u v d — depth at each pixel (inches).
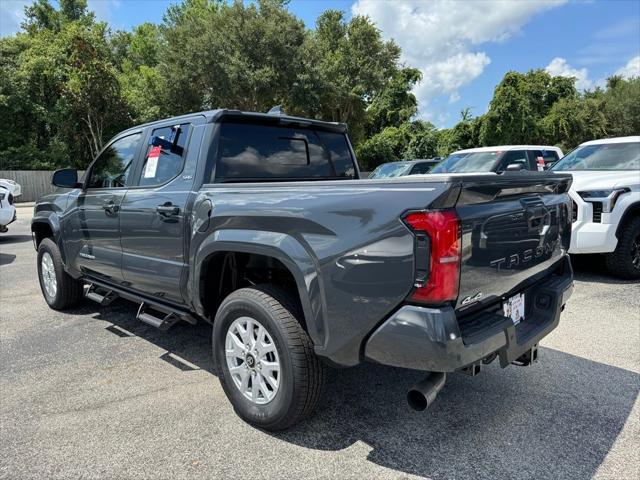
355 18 1246.9
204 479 94.6
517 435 108.7
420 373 141.5
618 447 103.9
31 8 1635.1
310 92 1043.3
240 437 109.3
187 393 131.4
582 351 157.3
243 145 138.6
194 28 1033.5
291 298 107.7
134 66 1631.4
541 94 1523.1
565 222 127.1
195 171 130.6
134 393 131.6
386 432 110.6
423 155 1326.3
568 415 117.4
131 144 161.9
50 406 124.6
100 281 179.0
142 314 147.5
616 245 239.8
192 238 125.6
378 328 89.2
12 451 104.7
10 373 145.7
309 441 107.3
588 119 1432.1
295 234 101.0
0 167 1200.8
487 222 91.7
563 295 118.6
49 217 202.5
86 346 168.2
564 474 95.0
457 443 105.8
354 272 91.2
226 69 975.6
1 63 1250.6
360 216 90.8
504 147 360.5
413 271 83.7
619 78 2026.3
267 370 108.4
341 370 144.2
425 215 82.4
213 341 120.8
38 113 1228.5
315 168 157.6
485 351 90.1
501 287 99.7
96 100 1171.9
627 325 181.5
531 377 138.6
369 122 1499.8
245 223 111.3
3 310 214.2
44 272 216.8
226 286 132.2
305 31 1072.8
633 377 138.2
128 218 150.6
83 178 185.2
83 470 97.8
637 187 237.8
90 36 1237.1
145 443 107.1
